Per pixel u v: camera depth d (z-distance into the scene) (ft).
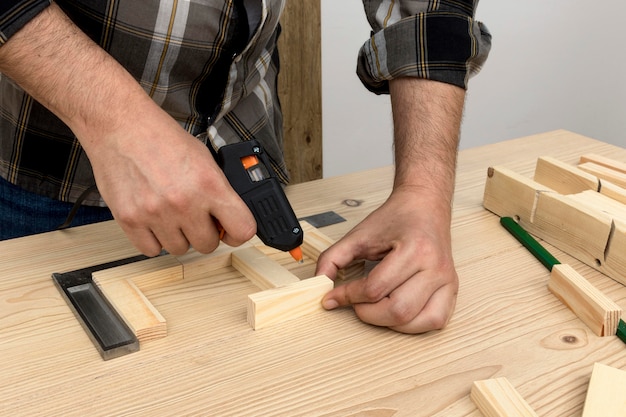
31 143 3.18
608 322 2.18
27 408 1.80
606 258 2.62
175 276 2.50
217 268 2.61
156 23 2.82
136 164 2.06
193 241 2.22
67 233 2.84
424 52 2.80
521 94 7.63
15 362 1.99
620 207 2.86
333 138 6.79
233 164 2.31
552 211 2.85
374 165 7.21
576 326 2.26
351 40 6.35
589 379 1.98
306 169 6.07
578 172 3.23
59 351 2.05
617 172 3.41
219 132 3.30
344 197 3.34
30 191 3.33
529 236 2.89
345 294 2.28
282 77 5.50
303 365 2.02
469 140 7.66
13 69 2.05
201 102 3.25
